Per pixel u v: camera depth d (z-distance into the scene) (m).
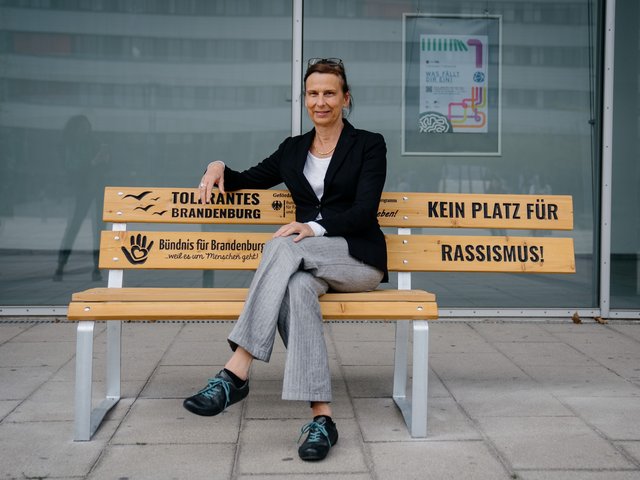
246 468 2.68
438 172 5.41
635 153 5.43
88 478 2.58
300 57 5.34
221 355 4.31
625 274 5.45
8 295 5.29
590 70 5.42
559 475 2.62
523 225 3.57
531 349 4.52
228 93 5.36
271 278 2.88
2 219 5.28
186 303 2.95
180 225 5.39
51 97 5.29
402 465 2.71
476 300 5.45
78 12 5.29
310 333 2.85
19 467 2.67
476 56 5.39
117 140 5.33
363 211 3.15
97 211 5.33
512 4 5.38
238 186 3.52
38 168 5.29
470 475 2.62
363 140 3.31
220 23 5.34
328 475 2.62
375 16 5.36
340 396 3.56
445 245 3.51
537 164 5.43
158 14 5.31
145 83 5.32
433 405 3.42
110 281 3.42
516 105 5.40
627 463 2.73
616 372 4.00
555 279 5.47
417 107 5.38
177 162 5.36
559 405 3.42
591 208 5.45
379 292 3.15
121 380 3.78
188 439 2.97
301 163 3.34
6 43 5.25
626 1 5.37
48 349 4.41
